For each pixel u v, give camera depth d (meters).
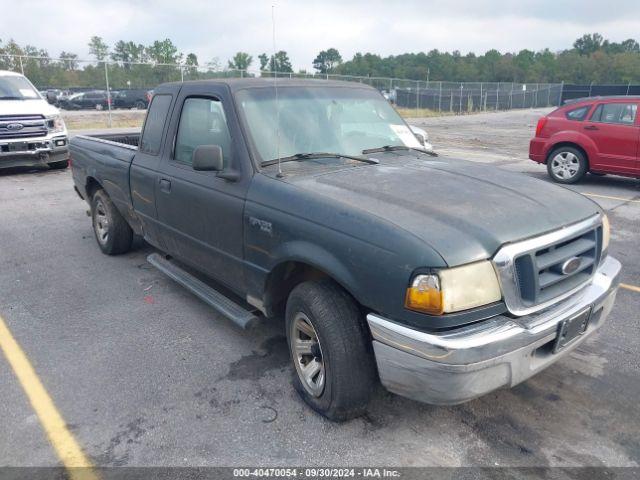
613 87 54.06
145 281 5.15
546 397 3.23
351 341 2.77
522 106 51.75
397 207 2.79
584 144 9.66
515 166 12.44
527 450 2.78
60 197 9.03
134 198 4.82
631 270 5.36
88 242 6.43
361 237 2.64
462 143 18.23
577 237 2.89
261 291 3.39
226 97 3.64
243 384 3.40
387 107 4.49
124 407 3.18
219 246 3.69
